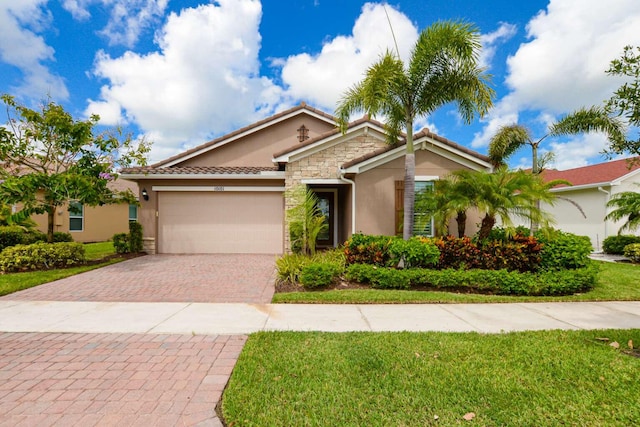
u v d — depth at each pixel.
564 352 4.09
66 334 4.76
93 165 11.05
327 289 7.58
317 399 3.05
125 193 12.38
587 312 6.01
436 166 10.91
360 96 8.55
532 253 8.23
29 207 10.03
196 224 13.73
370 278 7.70
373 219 10.90
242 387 3.24
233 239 13.78
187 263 11.17
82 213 18.64
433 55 8.19
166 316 5.62
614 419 2.77
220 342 4.48
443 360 3.88
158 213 13.67
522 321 5.46
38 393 3.16
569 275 7.37
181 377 3.48
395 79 8.35
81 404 2.98
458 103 8.99
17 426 2.67
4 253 9.20
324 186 15.41
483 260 8.31
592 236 16.44
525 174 8.70
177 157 15.71
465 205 8.27
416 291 7.30
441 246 8.30
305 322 5.36
